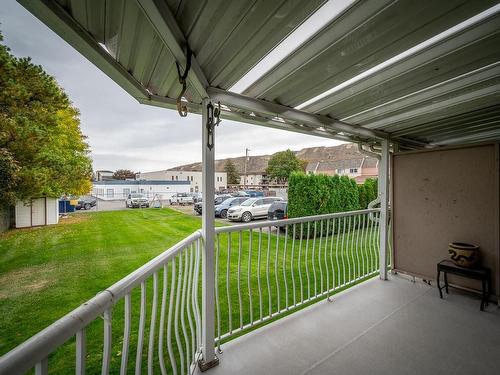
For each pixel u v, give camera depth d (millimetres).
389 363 1898
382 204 3660
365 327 2379
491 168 2904
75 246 6859
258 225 2346
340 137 3287
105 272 4660
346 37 1303
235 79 1714
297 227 7934
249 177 50000
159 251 6262
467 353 1997
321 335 2258
